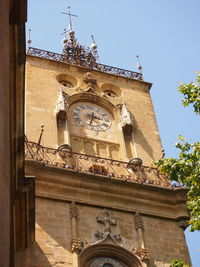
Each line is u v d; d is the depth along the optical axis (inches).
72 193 1323.8
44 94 1583.4
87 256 1221.1
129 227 1311.5
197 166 1040.2
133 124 1609.3
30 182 1141.1
